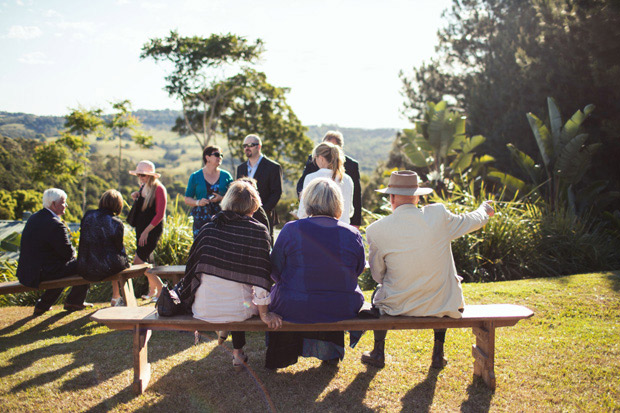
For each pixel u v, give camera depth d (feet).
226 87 141.38
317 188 10.42
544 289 18.95
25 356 12.42
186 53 131.03
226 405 9.93
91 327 15.17
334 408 9.87
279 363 11.17
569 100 40.78
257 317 10.54
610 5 32.91
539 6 43.57
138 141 147.02
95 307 17.70
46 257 14.93
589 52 37.91
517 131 46.93
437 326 10.54
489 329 10.53
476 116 55.47
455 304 10.42
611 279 20.33
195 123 148.77
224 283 10.09
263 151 152.56
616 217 31.45
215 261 10.02
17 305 22.49
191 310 10.66
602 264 25.94
